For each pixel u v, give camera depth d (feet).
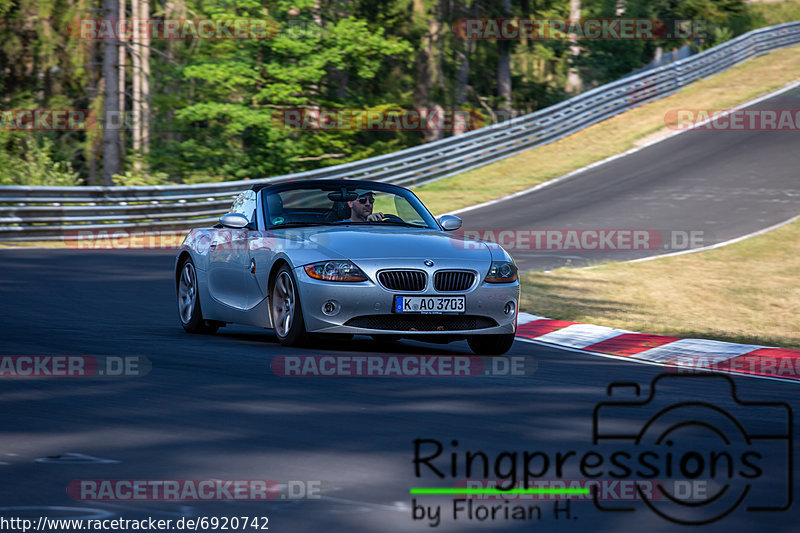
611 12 353.10
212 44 252.83
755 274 117.70
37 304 78.89
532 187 197.26
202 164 245.24
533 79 366.84
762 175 192.24
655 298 99.86
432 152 207.31
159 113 253.24
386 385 45.09
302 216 63.05
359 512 25.44
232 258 62.75
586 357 61.57
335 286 54.03
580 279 108.78
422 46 297.53
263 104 250.57
